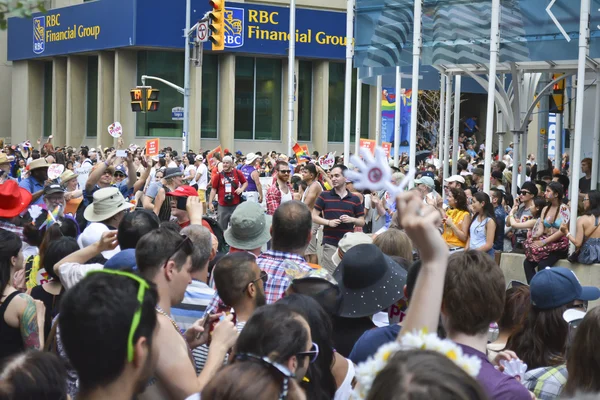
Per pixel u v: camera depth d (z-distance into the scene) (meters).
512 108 18.44
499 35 13.46
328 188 16.16
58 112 43.94
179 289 4.20
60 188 9.16
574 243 11.70
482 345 3.46
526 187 13.33
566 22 12.95
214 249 6.89
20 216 8.68
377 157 2.31
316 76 42.12
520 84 18.05
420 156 35.09
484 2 13.73
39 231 7.86
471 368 2.26
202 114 41.00
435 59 14.21
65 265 5.04
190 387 3.63
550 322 4.60
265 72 41.41
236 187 17.47
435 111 46.34
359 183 2.31
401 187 2.34
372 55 15.16
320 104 41.94
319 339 3.75
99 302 2.74
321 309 3.85
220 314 4.29
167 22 39.12
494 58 13.30
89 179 10.91
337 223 11.78
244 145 41.28
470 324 3.40
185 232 5.18
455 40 14.01
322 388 3.75
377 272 4.83
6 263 4.91
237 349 3.13
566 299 4.60
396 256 6.04
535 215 12.44
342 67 42.81
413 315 2.46
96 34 40.50
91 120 43.31
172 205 9.30
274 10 40.06
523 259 12.88
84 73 43.34
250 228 6.91
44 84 46.41
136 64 40.62
